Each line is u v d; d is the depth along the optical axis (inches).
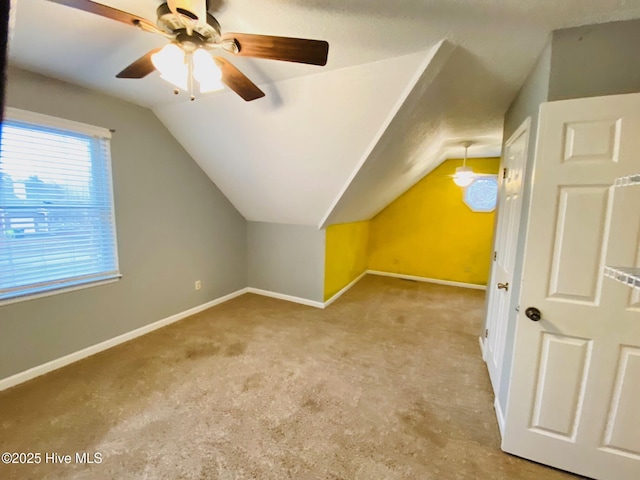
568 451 57.4
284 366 93.8
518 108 79.0
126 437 64.4
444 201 196.9
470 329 125.0
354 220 179.8
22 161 79.1
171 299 125.6
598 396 54.2
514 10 49.6
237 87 64.1
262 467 57.8
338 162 101.0
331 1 49.8
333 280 160.6
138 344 106.5
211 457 59.9
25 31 60.8
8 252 78.6
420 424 70.2
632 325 50.9
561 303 55.1
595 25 51.7
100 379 84.8
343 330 121.8
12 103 75.9
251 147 108.9
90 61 73.5
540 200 54.8
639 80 50.2
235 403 76.0
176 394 79.0
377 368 93.7
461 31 57.0
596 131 50.1
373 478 55.9
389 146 99.3
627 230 49.4
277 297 161.6
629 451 53.2
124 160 102.9
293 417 71.5
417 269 208.2
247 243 167.2
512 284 69.4
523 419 60.2
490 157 182.7
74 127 87.4
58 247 88.4
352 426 69.0
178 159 123.2
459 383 86.6
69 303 91.7
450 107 95.0
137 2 52.4
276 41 48.7
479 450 63.1
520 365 59.4
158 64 50.5
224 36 48.9
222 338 112.5
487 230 186.5
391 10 51.7
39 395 77.2
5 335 79.1
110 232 101.3
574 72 53.5
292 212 140.4
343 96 79.5
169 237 122.3
